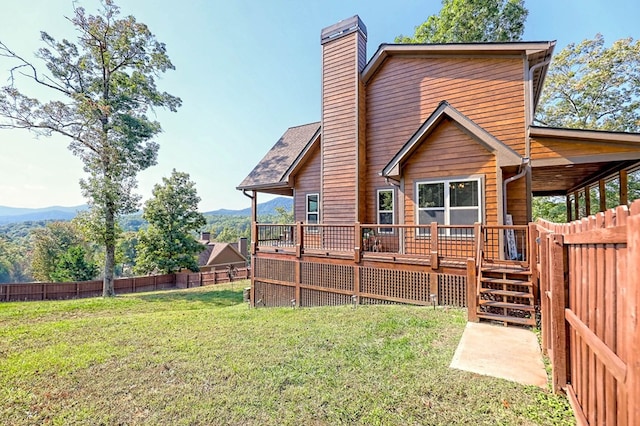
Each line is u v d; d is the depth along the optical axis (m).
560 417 2.54
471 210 7.29
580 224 2.26
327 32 11.01
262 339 4.84
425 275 6.68
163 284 21.84
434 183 7.75
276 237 11.17
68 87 15.88
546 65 8.46
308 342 4.56
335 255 8.08
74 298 16.91
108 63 16.34
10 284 15.99
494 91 8.45
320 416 2.74
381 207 10.16
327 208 10.60
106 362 4.22
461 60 9.00
